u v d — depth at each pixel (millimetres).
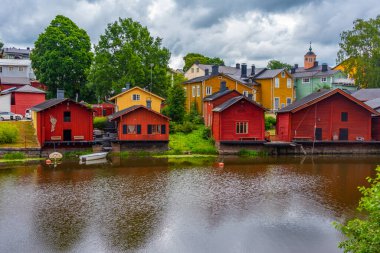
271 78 72812
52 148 46375
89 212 24359
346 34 78938
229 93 55719
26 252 18500
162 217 23500
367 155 50531
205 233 21000
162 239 20156
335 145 51219
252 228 21781
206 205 26016
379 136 53969
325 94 51094
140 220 22938
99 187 30984
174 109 59688
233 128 50594
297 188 30828
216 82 67438
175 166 40719
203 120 62750
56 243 19531
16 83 81188
